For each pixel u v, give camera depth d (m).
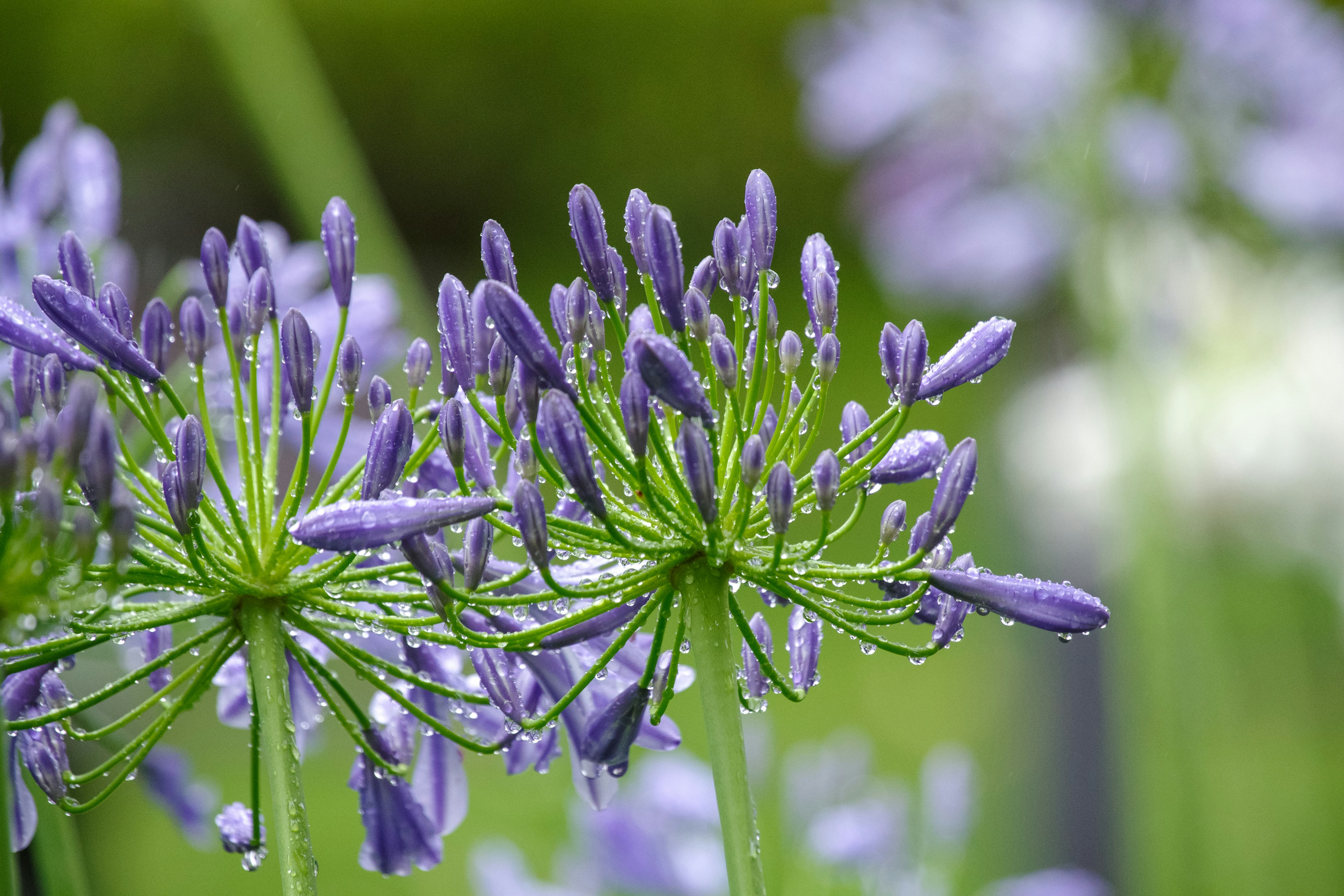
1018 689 2.26
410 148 6.53
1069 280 2.00
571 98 6.60
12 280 1.16
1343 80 1.80
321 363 1.16
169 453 1.05
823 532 1.03
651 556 1.04
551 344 1.03
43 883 1.10
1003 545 2.27
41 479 0.99
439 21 6.42
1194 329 1.87
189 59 5.70
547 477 1.04
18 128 5.72
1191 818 1.67
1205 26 1.81
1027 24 1.90
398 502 1.02
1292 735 2.14
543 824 1.45
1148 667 1.71
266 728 1.04
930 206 2.03
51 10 5.73
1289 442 1.88
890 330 1.04
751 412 1.04
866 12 2.06
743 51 6.59
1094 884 1.41
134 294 1.25
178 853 2.41
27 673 1.04
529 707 1.07
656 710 1.04
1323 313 1.88
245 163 5.63
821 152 2.12
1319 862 1.93
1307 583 2.11
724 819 1.03
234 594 1.04
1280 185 1.82
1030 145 1.94
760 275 1.04
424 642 1.05
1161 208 1.85
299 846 1.04
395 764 1.07
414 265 6.14
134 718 1.04
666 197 6.61
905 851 1.30
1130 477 1.73
